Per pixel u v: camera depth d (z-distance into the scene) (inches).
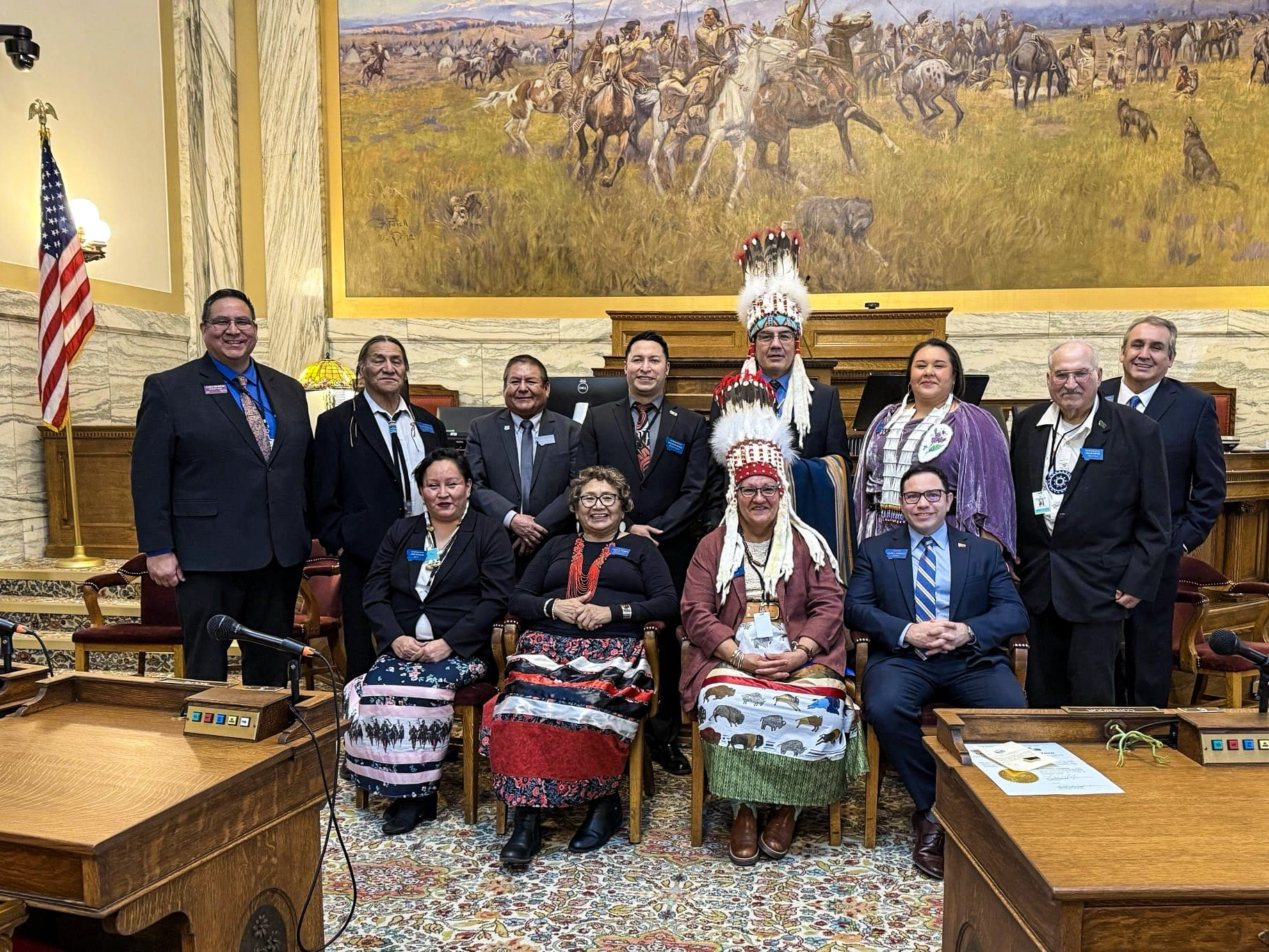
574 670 114.9
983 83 293.4
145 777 66.4
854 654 124.6
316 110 312.3
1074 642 118.4
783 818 110.2
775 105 301.9
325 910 97.0
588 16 306.3
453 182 314.0
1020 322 293.7
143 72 276.5
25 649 188.5
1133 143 287.4
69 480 225.0
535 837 109.3
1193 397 129.0
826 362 180.5
